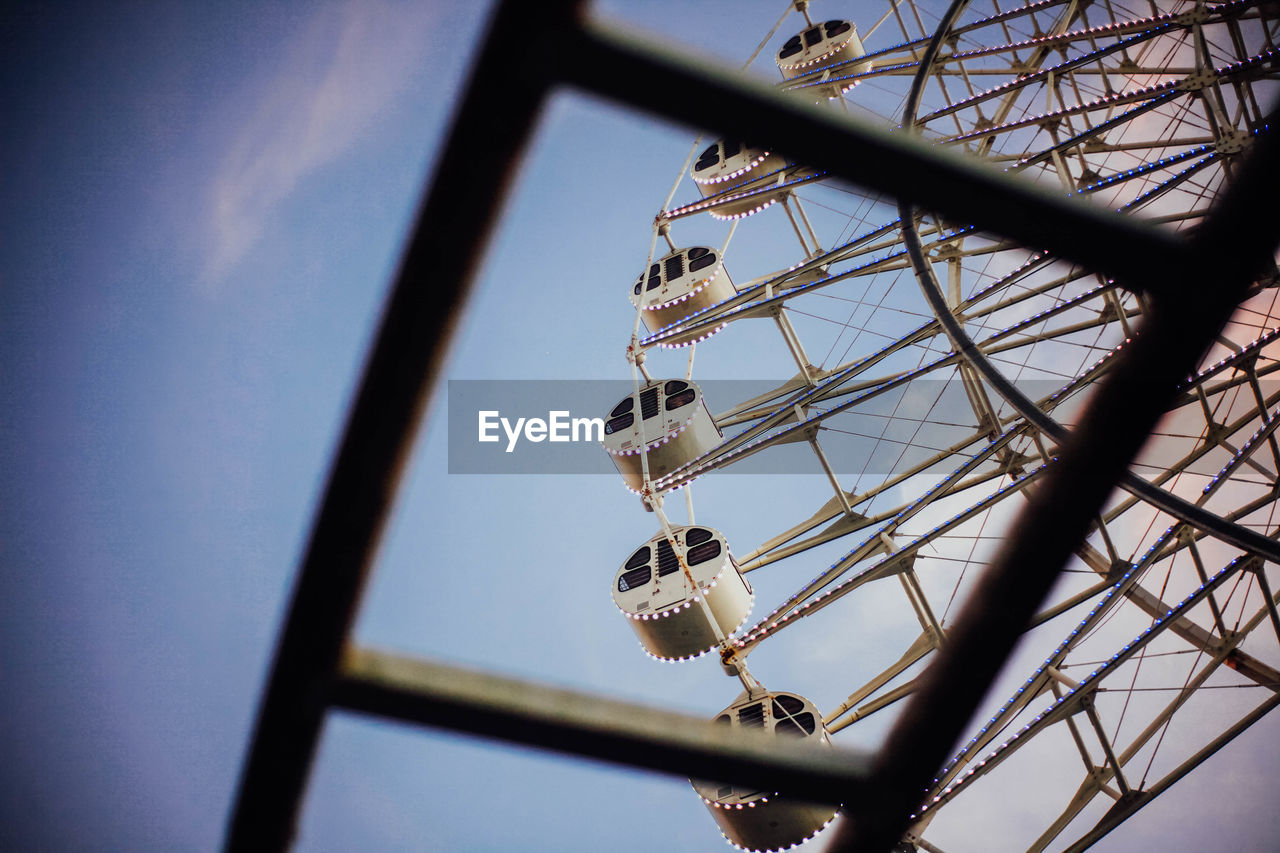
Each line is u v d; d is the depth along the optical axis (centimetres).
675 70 666
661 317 4197
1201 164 2528
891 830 920
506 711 848
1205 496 2288
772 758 884
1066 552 845
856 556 2748
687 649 3047
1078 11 3338
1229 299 779
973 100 3083
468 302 778
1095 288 2569
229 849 945
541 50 659
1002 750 2191
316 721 872
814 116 689
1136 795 2181
